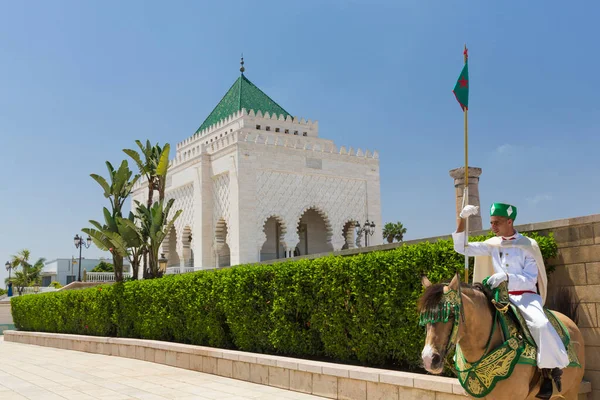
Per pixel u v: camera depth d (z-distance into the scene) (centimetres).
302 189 4972
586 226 753
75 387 1173
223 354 1270
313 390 1008
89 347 1988
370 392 888
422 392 803
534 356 517
